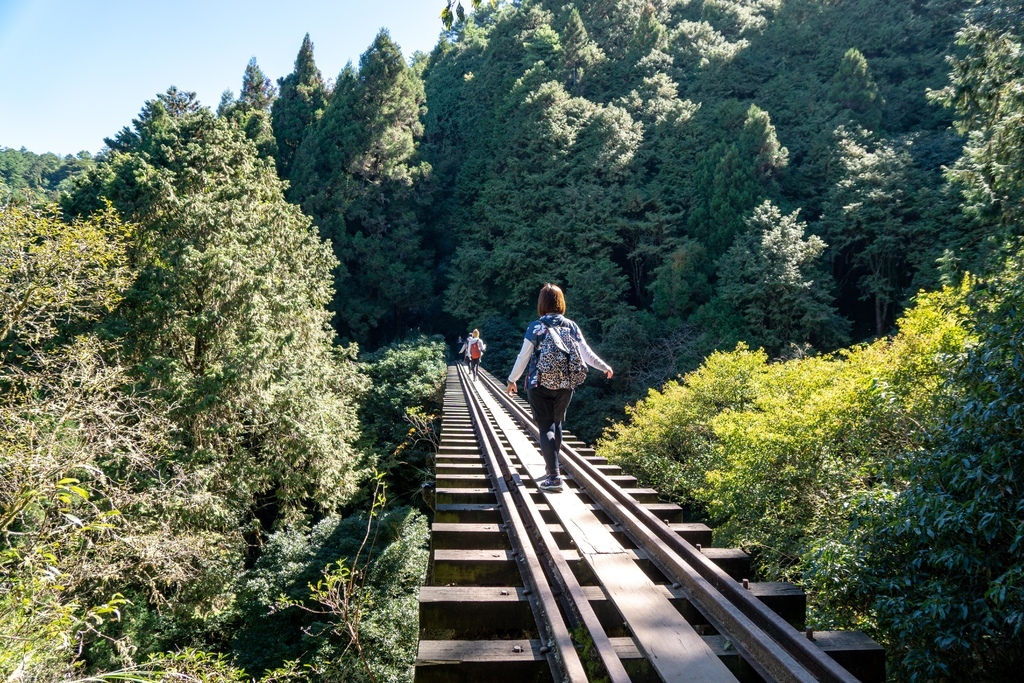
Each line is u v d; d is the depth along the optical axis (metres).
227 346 17.56
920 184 37.38
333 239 50.88
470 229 57.62
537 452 7.37
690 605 3.07
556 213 49.31
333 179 53.12
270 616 12.86
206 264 16.62
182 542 11.30
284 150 60.44
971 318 7.90
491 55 67.44
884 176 37.44
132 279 14.88
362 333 50.88
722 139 47.16
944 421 6.52
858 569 5.89
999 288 6.98
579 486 5.63
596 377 36.22
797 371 14.83
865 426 9.27
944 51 50.31
